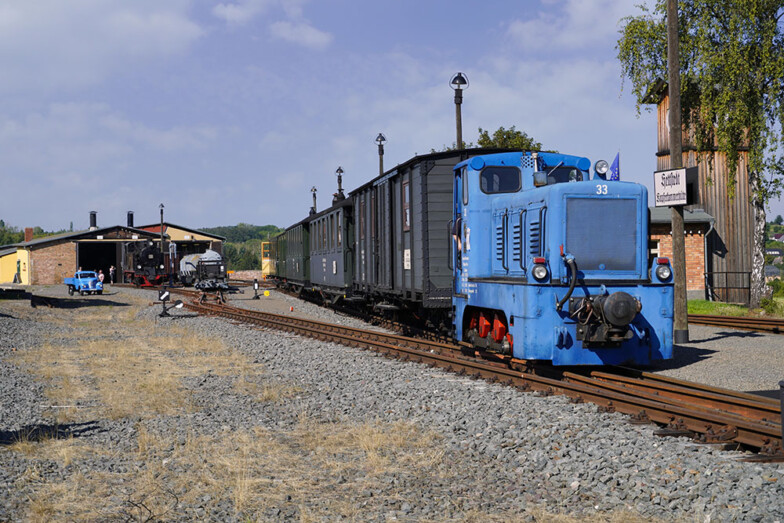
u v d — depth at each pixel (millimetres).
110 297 44594
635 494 5492
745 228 29516
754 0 22359
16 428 8742
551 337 9875
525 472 6305
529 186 11961
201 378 12398
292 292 41375
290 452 7379
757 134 23562
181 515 5539
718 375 10578
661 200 15227
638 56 24391
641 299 10195
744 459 5988
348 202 23734
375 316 23125
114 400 10523
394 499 5789
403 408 9086
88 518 5531
